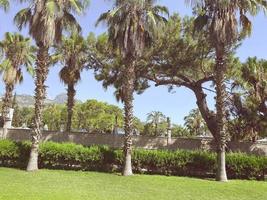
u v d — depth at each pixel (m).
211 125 30.16
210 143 30.52
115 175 20.84
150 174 22.22
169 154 22.48
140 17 22.11
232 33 20.83
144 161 22.36
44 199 12.81
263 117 31.06
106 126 75.62
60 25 22.11
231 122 31.94
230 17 20.81
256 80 30.38
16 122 75.81
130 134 21.73
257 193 17.03
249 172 22.02
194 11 27.20
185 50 27.52
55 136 31.94
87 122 76.81
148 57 27.53
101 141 31.66
